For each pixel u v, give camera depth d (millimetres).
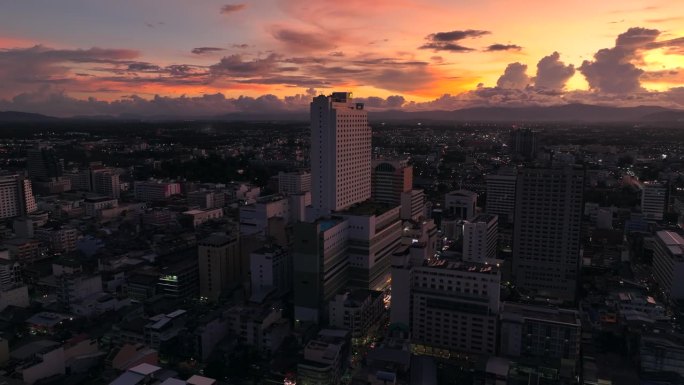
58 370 190625
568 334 194125
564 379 187000
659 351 183250
